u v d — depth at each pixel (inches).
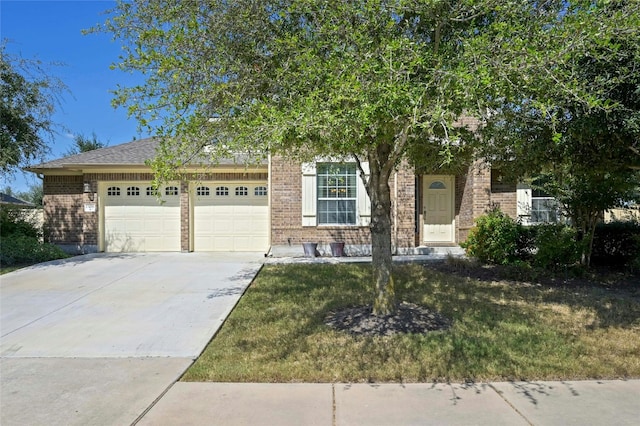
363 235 492.7
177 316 250.8
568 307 264.7
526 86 150.9
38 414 138.6
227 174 537.6
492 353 183.9
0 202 561.6
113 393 153.2
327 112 143.6
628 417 133.1
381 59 159.3
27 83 443.5
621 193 364.5
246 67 196.7
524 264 364.2
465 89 142.1
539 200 514.6
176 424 131.2
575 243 361.7
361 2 174.1
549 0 177.6
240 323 234.4
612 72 202.2
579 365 171.6
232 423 131.2
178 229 539.5
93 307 273.3
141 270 400.2
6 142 435.2
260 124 156.7
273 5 203.8
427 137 213.2
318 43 178.9
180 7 198.1
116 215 540.1
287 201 494.3
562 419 132.3
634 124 215.3
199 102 192.9
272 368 170.7
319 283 334.0
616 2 157.5
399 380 160.7
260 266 417.7
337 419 132.7
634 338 205.6
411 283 331.0
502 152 295.9
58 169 525.0
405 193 495.2
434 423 130.2
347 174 493.7
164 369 174.9
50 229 548.4
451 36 197.2
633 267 385.1
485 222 416.2
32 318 249.9
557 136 143.9
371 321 227.1
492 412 136.6
